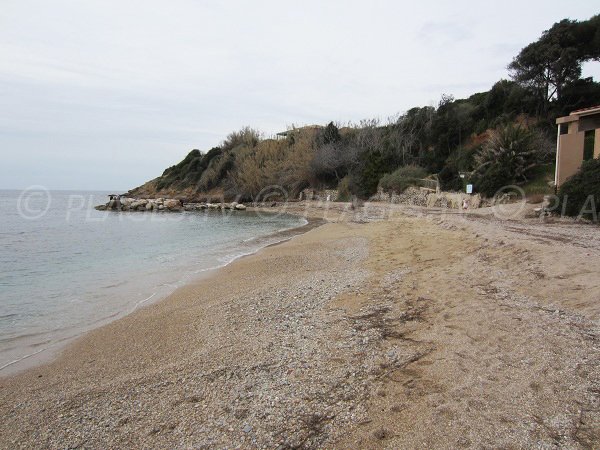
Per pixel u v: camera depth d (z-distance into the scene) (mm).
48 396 4641
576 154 17578
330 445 3215
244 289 9188
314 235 19891
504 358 4281
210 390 4383
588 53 29203
